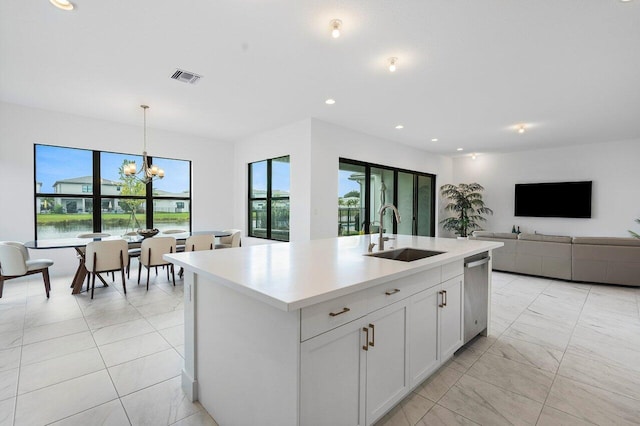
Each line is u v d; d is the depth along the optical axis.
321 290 1.25
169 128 5.77
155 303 3.59
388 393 1.67
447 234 8.47
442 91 3.80
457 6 2.20
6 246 3.56
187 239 4.54
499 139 6.32
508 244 5.30
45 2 2.19
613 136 5.99
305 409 1.23
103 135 5.24
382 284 1.61
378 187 6.43
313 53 2.90
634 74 3.25
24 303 3.57
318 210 5.11
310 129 4.98
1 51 2.89
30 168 4.64
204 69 3.25
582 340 2.72
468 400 1.87
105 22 2.43
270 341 1.31
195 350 1.83
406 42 2.69
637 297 4.02
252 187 6.62
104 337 2.68
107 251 3.86
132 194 5.73
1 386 1.96
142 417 1.69
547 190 7.12
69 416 1.69
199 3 2.20
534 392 1.96
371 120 5.08
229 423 1.57
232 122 5.30
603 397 1.91
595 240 4.55
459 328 2.37
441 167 8.20
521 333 2.87
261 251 2.32
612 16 2.27
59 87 3.78
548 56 2.89
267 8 2.24
